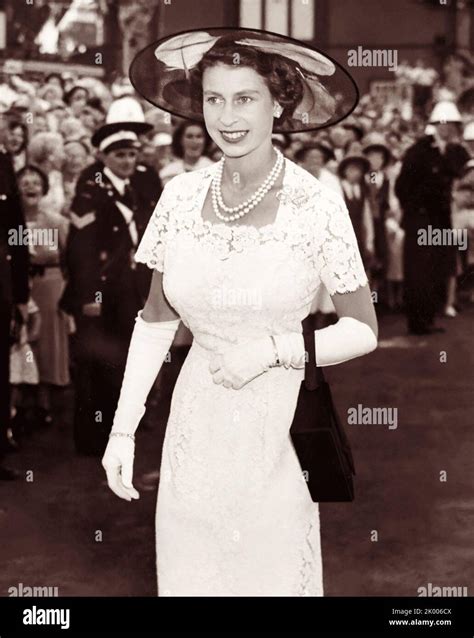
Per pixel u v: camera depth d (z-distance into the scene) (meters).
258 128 2.50
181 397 2.62
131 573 4.18
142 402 2.73
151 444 5.88
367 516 4.82
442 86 11.88
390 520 4.78
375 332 2.59
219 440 2.56
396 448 5.87
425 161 9.38
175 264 2.57
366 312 2.58
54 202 6.54
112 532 4.65
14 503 4.99
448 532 4.64
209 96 2.52
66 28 8.79
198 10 11.67
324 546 4.46
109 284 5.73
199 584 2.59
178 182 2.64
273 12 12.30
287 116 2.71
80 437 5.73
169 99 2.80
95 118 8.37
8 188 5.19
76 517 4.82
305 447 2.52
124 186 5.91
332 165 9.80
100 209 5.84
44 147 7.05
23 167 6.56
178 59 2.66
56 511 4.89
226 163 2.55
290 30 12.40
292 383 2.57
